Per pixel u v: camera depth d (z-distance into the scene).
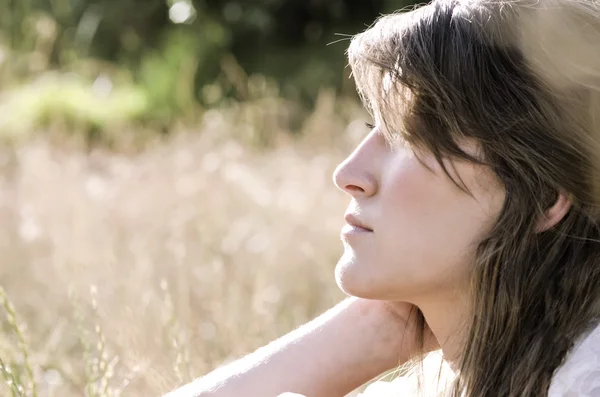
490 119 1.52
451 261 1.60
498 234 1.57
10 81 10.52
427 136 1.56
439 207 1.59
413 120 1.57
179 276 4.18
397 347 1.95
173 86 10.84
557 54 1.50
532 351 1.56
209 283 4.21
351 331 1.96
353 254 1.67
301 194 5.86
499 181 1.55
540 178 1.53
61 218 5.38
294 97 10.76
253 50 12.61
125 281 4.04
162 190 5.96
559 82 1.50
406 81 1.56
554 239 1.58
